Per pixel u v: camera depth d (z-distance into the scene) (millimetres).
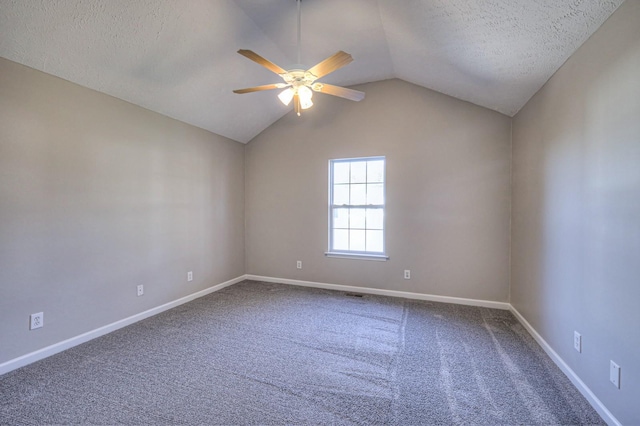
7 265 2084
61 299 2396
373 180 4055
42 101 2264
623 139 1458
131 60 2510
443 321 3025
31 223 2207
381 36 2840
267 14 2541
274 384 1958
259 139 4605
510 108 3156
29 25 1936
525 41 2025
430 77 3328
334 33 2820
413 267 3764
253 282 4555
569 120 2002
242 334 2730
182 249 3590
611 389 1555
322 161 4227
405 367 2170
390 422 1607
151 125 3186
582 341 1837
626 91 1436
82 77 2461
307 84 2410
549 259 2322
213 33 2621
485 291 3475
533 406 1729
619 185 1488
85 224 2566
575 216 1925
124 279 2906
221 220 4227
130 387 1912
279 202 4508
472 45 2340
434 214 3656
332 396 1834
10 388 1887
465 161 3523
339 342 2572
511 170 3338
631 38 1397
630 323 1412
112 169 2787
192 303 3592
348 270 4109
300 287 4277
